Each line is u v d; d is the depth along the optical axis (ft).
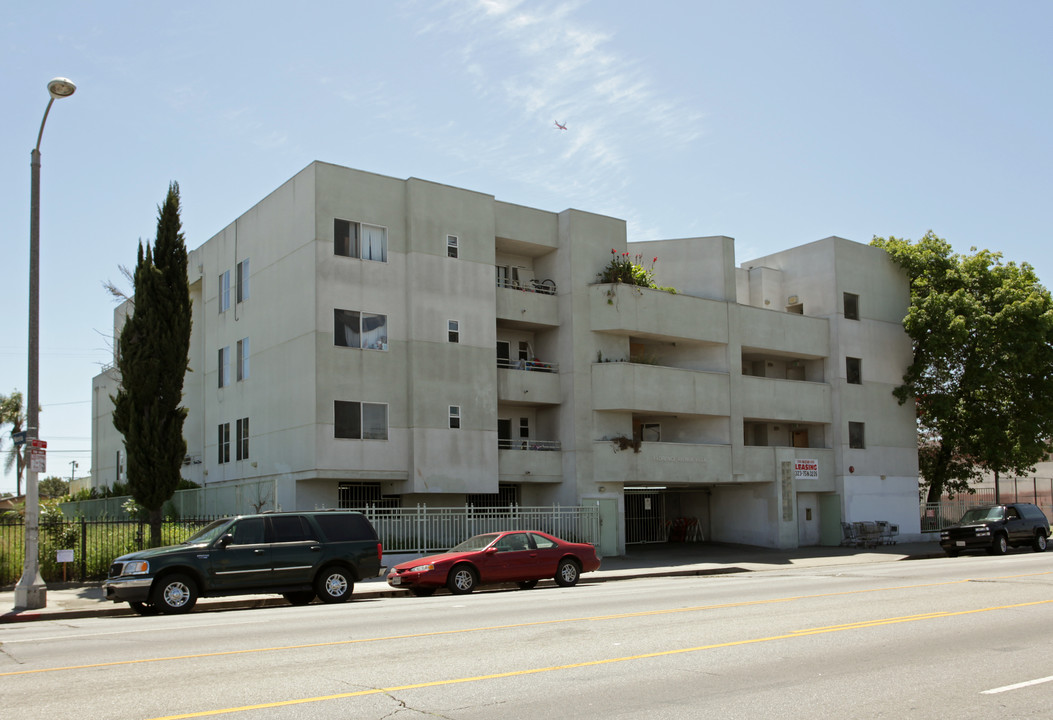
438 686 28.89
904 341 147.23
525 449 113.19
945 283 147.54
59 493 304.50
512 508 99.45
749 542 131.13
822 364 138.72
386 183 105.29
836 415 136.15
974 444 148.66
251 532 62.34
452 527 93.81
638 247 132.57
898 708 25.89
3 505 193.16
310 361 98.22
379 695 27.61
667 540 139.03
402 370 103.35
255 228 113.19
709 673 30.99
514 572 73.31
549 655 34.60
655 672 31.17
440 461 103.04
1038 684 29.17
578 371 114.52
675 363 128.26
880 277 145.48
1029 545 115.75
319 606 61.11
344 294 100.37
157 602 58.29
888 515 140.15
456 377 105.70
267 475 105.40
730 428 124.67
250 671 31.65
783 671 31.37
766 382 129.39
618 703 26.48
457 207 108.99
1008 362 140.36
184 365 83.82
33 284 63.87
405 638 39.42
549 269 119.34
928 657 34.17
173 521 95.66
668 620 45.06
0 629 50.83
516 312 113.29
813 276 140.97
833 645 36.94
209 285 125.18
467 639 38.93
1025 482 186.19
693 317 122.93
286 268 104.99
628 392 114.52
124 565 58.59
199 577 59.62
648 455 116.67
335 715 25.09
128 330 82.48
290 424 101.30
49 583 74.59
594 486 113.39
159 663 33.58
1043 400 144.36
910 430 146.10
